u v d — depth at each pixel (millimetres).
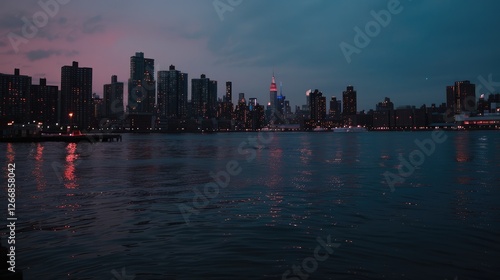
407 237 14508
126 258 12281
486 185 28812
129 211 19781
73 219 17844
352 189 27375
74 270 11250
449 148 90000
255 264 11711
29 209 20188
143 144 134375
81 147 107188
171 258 12297
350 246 13453
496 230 15406
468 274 10797
